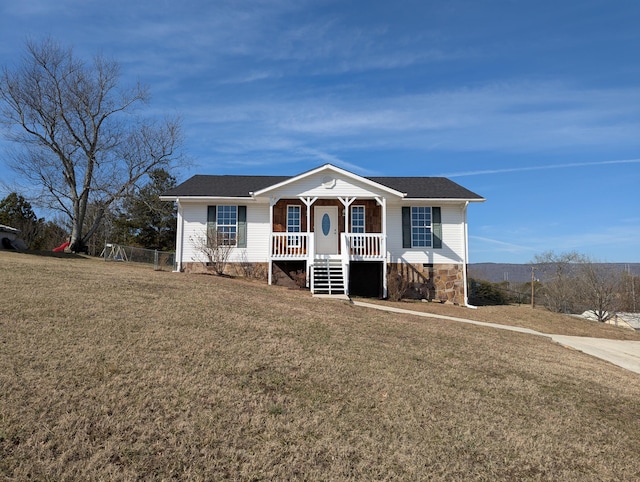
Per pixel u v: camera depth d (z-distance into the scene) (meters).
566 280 29.12
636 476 4.46
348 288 16.83
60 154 24.91
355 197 17.31
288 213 18.55
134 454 4.00
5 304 8.00
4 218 32.34
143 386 5.29
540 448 4.86
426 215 18.59
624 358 10.94
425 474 4.15
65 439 4.09
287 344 7.65
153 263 20.73
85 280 11.45
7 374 5.18
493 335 11.44
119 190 26.88
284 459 4.19
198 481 3.72
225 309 9.86
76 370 5.52
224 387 5.54
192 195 17.77
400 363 7.36
